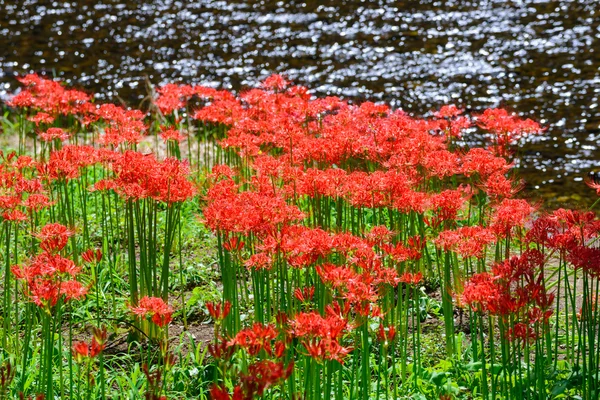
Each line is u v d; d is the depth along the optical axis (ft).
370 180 28.63
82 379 26.07
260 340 20.25
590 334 24.04
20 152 42.65
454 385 25.64
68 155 31.14
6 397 23.35
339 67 69.77
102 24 82.48
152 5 88.58
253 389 18.63
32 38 78.54
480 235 26.20
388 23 80.02
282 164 29.71
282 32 78.89
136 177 28.86
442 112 36.94
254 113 39.04
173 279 33.50
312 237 23.93
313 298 28.89
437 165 31.04
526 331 23.15
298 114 37.01
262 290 26.43
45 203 28.48
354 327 21.83
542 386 24.04
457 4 85.05
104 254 33.47
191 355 27.25
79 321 29.66
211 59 72.54
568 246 24.85
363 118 35.17
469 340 29.12
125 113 37.14
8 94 65.72
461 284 29.55
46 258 24.27
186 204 39.27
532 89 63.72
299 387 23.68
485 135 55.21
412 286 30.14
